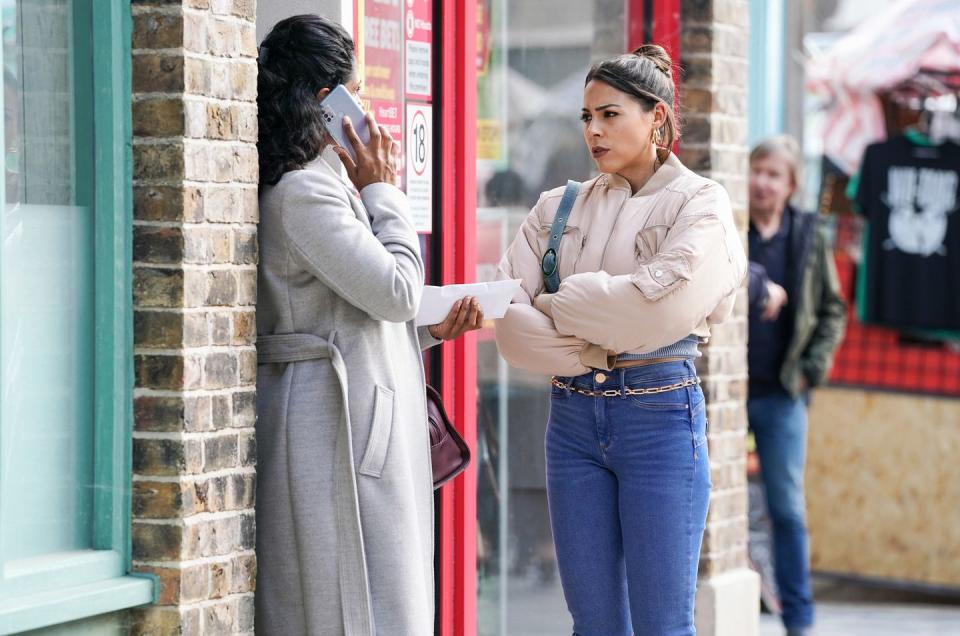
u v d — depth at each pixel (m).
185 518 6.59
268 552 6.89
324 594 6.64
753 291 12.20
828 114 16.44
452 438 7.48
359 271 6.55
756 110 16.81
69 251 6.57
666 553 7.28
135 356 6.65
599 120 7.37
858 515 16.16
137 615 6.67
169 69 6.55
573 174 11.08
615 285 7.11
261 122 6.89
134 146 6.63
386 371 6.82
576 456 7.48
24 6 6.36
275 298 6.83
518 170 10.58
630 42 11.30
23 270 6.39
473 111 9.86
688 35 11.04
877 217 16.09
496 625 10.50
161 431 6.61
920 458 15.91
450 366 9.85
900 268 16.00
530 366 7.47
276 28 7.01
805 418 12.73
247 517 6.85
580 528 7.46
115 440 6.65
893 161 16.02
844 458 16.20
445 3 9.57
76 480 6.62
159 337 6.60
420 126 9.45
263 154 6.89
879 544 16.08
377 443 6.68
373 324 6.82
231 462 6.77
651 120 7.42
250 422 6.85
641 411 7.27
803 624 12.66
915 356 15.98
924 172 15.90
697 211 7.24
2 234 6.21
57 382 6.53
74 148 6.57
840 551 16.23
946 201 15.84
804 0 16.97
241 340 6.80
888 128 16.11
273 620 6.92
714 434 10.99
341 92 6.86
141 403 6.64
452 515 9.87
